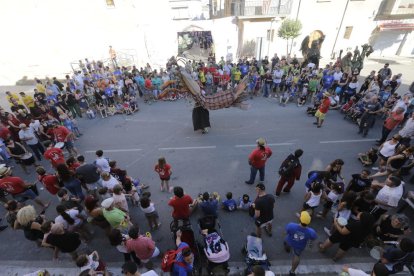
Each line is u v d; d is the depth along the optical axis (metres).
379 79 12.31
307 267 5.43
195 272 5.11
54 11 19.48
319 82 14.50
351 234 4.85
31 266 5.79
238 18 21.53
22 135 9.21
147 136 11.36
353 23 22.58
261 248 5.36
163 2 20.20
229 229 6.39
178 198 5.54
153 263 5.63
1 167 6.62
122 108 13.91
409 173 8.22
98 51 21.23
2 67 21.00
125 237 5.02
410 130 8.46
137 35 21.00
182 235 5.12
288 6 21.27
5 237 6.60
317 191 5.96
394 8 21.86
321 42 22.72
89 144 10.94
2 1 18.75
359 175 6.22
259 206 5.28
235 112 13.38
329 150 9.73
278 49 23.12
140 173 8.82
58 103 12.52
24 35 20.03
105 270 4.89
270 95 15.56
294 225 4.74
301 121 12.17
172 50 22.16
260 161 7.25
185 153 9.91
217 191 7.80
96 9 19.77
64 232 5.09
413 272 4.60
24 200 6.89
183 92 10.95
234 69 15.95
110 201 5.18
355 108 11.80
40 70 21.39
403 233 5.14
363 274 4.08
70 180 6.74
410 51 24.95
